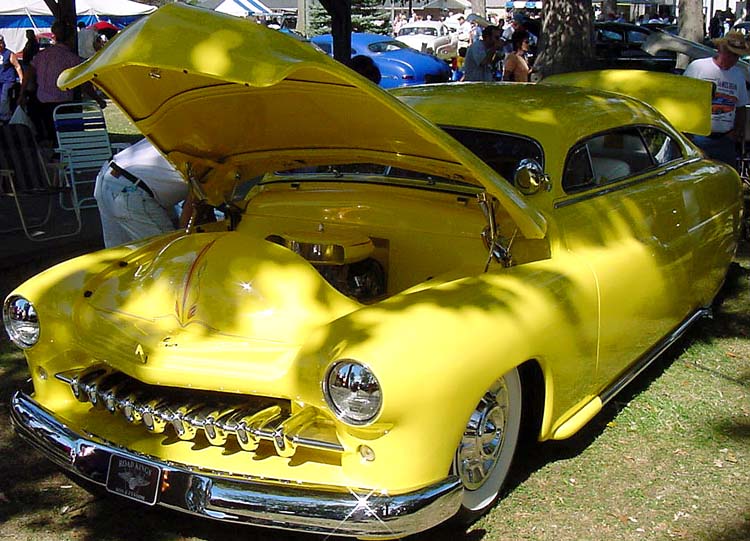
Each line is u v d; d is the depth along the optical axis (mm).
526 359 3090
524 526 3238
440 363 2732
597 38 20219
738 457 3789
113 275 3551
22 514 3402
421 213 3775
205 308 3137
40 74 10953
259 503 2764
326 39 18438
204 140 3863
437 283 3432
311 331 3047
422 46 28141
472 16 22484
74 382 3246
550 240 3521
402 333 2754
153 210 4996
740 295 6070
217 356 2975
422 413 2688
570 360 3381
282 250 3309
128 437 3156
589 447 3873
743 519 3291
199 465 2926
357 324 2820
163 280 3285
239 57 2754
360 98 3170
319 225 3990
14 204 9000
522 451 3793
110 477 3051
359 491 2736
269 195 4238
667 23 34719
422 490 2742
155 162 4902
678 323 4609
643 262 3918
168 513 3422
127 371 3059
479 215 3676
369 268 3748
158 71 3207
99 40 15609
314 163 4004
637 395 4441
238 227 4246
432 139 3156
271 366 2898
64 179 7746
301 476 2816
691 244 4465
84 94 12266
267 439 2857
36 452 3922
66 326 3361
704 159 5156
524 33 12141
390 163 3766
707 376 4707
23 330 3424
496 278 3256
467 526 3201
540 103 4102
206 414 2973
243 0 26906
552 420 3387
